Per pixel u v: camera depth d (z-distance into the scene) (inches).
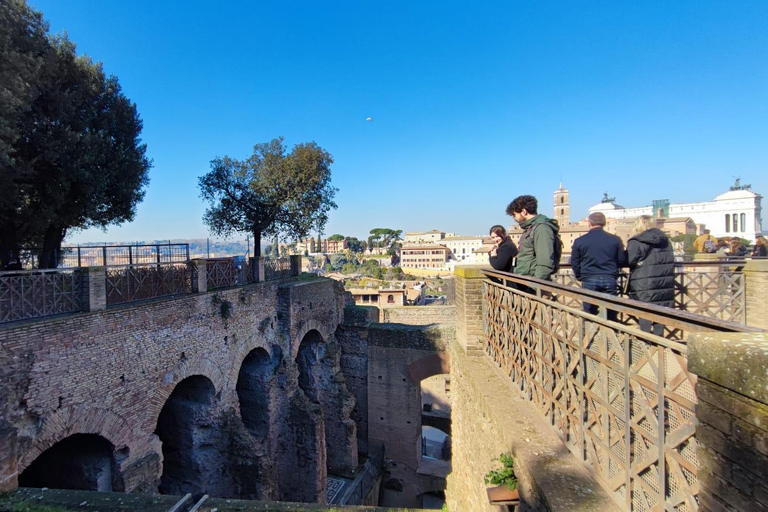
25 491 256.5
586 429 150.1
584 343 152.6
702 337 90.1
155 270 451.2
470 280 325.4
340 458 766.5
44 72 508.7
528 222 249.9
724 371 83.7
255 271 637.9
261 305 625.0
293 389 676.1
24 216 540.1
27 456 306.5
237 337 563.8
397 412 804.6
